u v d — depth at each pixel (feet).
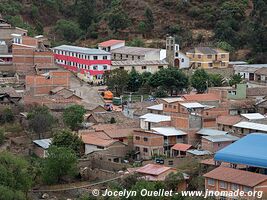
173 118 624.18
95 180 552.82
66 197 532.32
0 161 522.47
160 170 522.06
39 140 626.64
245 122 618.03
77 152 601.21
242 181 475.31
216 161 528.22
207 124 623.77
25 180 519.19
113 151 598.34
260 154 513.45
